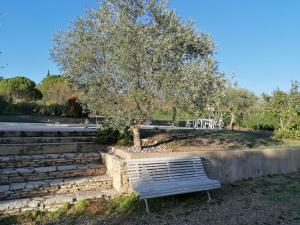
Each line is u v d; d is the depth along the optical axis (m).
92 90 7.21
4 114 18.00
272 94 15.54
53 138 8.12
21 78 27.03
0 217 5.17
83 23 7.50
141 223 5.12
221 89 7.15
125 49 6.56
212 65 7.02
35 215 5.33
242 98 22.39
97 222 5.13
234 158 8.03
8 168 6.67
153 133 10.59
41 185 6.06
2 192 5.68
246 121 21.88
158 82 6.73
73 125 12.26
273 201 6.43
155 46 6.69
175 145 8.88
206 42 7.62
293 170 9.70
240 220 5.34
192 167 6.86
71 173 6.95
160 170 6.38
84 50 7.32
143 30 6.91
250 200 6.45
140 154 6.86
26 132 8.10
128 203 5.82
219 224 5.14
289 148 9.73
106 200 6.09
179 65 7.04
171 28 7.27
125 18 7.00
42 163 7.09
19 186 5.91
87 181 6.55
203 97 6.95
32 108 19.42
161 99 6.76
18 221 5.08
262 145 10.66
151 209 5.75
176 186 6.05
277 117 15.02
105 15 7.26
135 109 6.96
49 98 25.16
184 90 6.59
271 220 5.38
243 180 8.17
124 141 8.48
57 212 5.48
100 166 7.32
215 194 6.81
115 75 6.92
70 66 7.51
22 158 6.89
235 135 12.13
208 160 7.52
